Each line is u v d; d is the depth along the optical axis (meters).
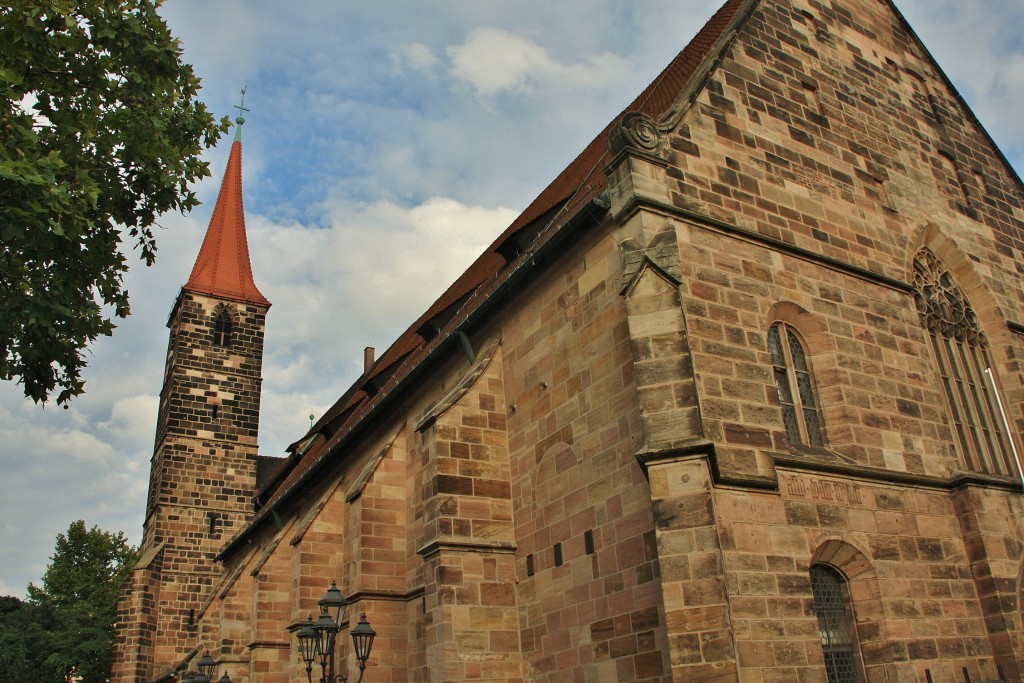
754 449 16.19
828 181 21.42
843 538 16.52
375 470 25.62
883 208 22.44
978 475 18.88
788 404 18.11
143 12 17.33
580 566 17.92
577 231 19.44
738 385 16.75
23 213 13.77
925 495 18.47
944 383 21.56
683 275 17.23
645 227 17.33
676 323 16.25
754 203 19.47
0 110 14.29
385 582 24.58
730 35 21.36
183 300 54.94
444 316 29.50
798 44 22.98
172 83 17.72
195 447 51.66
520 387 21.14
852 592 16.67
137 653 44.97
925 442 19.38
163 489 49.84
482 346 23.08
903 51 26.36
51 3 15.09
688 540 14.53
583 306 19.23
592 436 18.27
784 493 16.09
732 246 18.34
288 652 31.58
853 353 19.30
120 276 17.55
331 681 17.92
